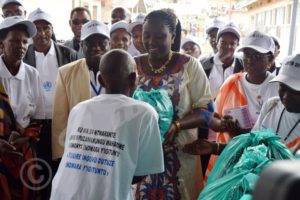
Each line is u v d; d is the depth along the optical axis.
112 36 3.36
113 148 1.19
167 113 1.58
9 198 2.36
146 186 1.73
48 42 3.03
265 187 0.23
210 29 3.90
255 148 1.28
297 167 0.23
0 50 2.69
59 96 2.29
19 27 2.32
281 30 6.18
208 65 3.26
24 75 2.45
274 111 1.68
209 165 2.15
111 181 1.17
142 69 1.79
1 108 2.23
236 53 3.10
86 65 2.31
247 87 2.24
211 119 1.76
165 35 1.62
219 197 1.20
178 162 1.75
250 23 8.60
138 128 1.23
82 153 1.23
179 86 1.72
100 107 1.27
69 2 7.03
